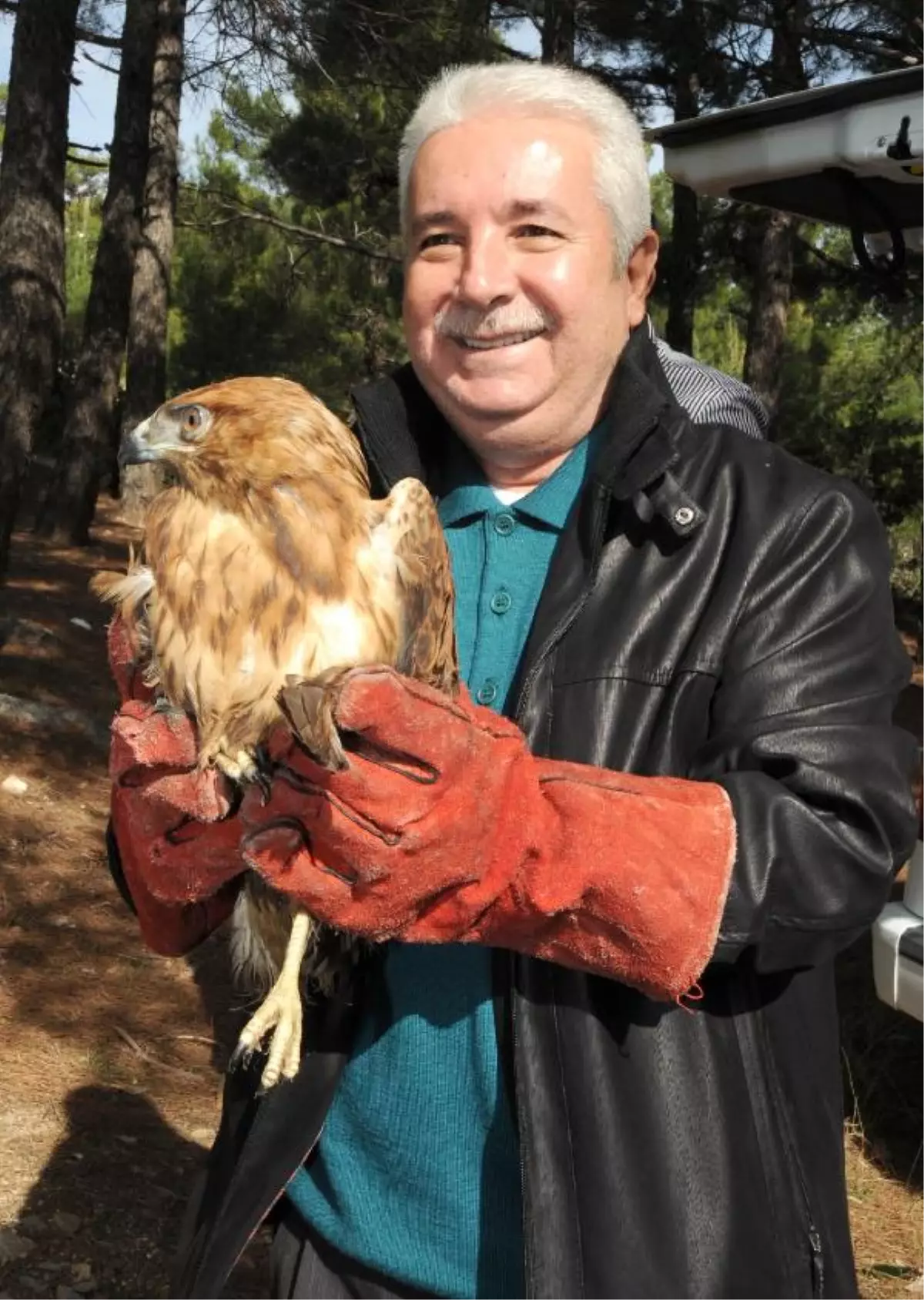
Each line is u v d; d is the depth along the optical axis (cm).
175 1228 363
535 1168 173
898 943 392
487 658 203
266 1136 199
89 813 680
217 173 1903
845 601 182
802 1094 185
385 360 2183
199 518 181
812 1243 179
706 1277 172
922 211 439
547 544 203
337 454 189
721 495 190
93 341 1512
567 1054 176
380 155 1689
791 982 187
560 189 190
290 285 2061
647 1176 173
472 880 161
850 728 175
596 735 183
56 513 1480
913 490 1995
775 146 405
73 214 3291
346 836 155
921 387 1975
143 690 187
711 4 1355
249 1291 341
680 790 168
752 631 181
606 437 194
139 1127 412
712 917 160
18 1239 351
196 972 526
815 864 167
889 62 1375
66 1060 447
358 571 180
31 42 977
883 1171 425
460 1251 196
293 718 147
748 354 1505
